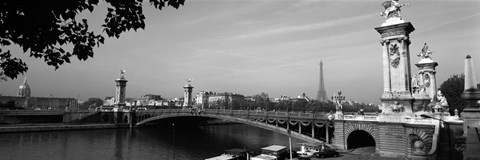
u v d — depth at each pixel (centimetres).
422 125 5100
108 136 10888
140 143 9412
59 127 11794
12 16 706
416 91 6600
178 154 7725
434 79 8200
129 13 889
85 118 14462
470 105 2455
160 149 8406
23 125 11794
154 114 13288
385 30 6053
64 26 826
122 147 8625
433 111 6588
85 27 858
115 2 870
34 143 8838
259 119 8181
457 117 5300
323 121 6712
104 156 7375
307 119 6962
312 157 5950
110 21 883
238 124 19025
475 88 2423
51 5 725
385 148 5588
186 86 17050
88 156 7344
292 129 7669
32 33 748
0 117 12725
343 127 6331
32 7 709
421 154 2678
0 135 10069
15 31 739
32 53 823
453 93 8675
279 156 6278
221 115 9369
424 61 8306
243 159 6494
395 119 5600
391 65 5956
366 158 5441
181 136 11412
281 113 7675
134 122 14175
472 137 1822
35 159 6850
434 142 3403
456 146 3064
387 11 6128
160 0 909
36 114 13550
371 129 5900
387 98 5869
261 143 9669
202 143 9638
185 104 16975
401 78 5812
